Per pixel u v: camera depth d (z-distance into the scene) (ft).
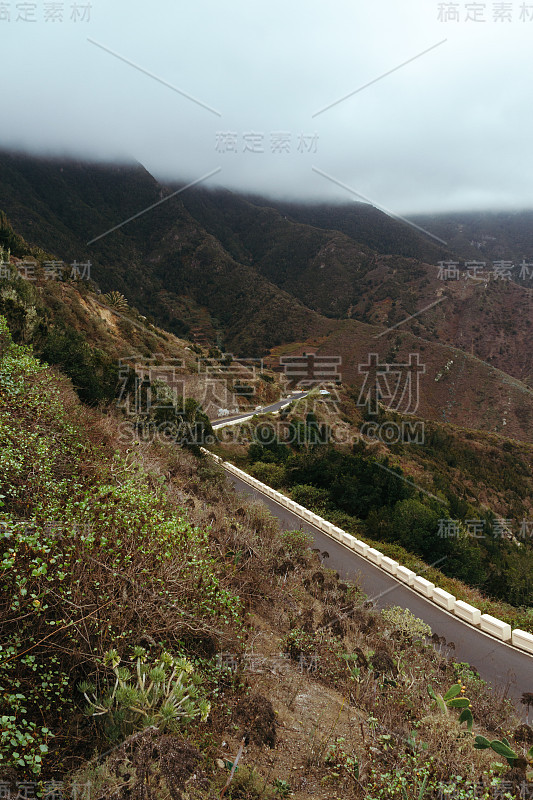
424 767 11.27
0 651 8.73
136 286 350.64
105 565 11.48
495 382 246.88
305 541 33.42
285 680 15.49
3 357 23.18
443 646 27.22
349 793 10.78
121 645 10.91
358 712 15.05
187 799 8.09
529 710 20.76
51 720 9.14
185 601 13.46
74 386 38.29
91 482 16.38
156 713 9.73
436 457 139.33
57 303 100.12
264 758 11.32
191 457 44.39
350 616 24.27
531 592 50.29
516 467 155.22
